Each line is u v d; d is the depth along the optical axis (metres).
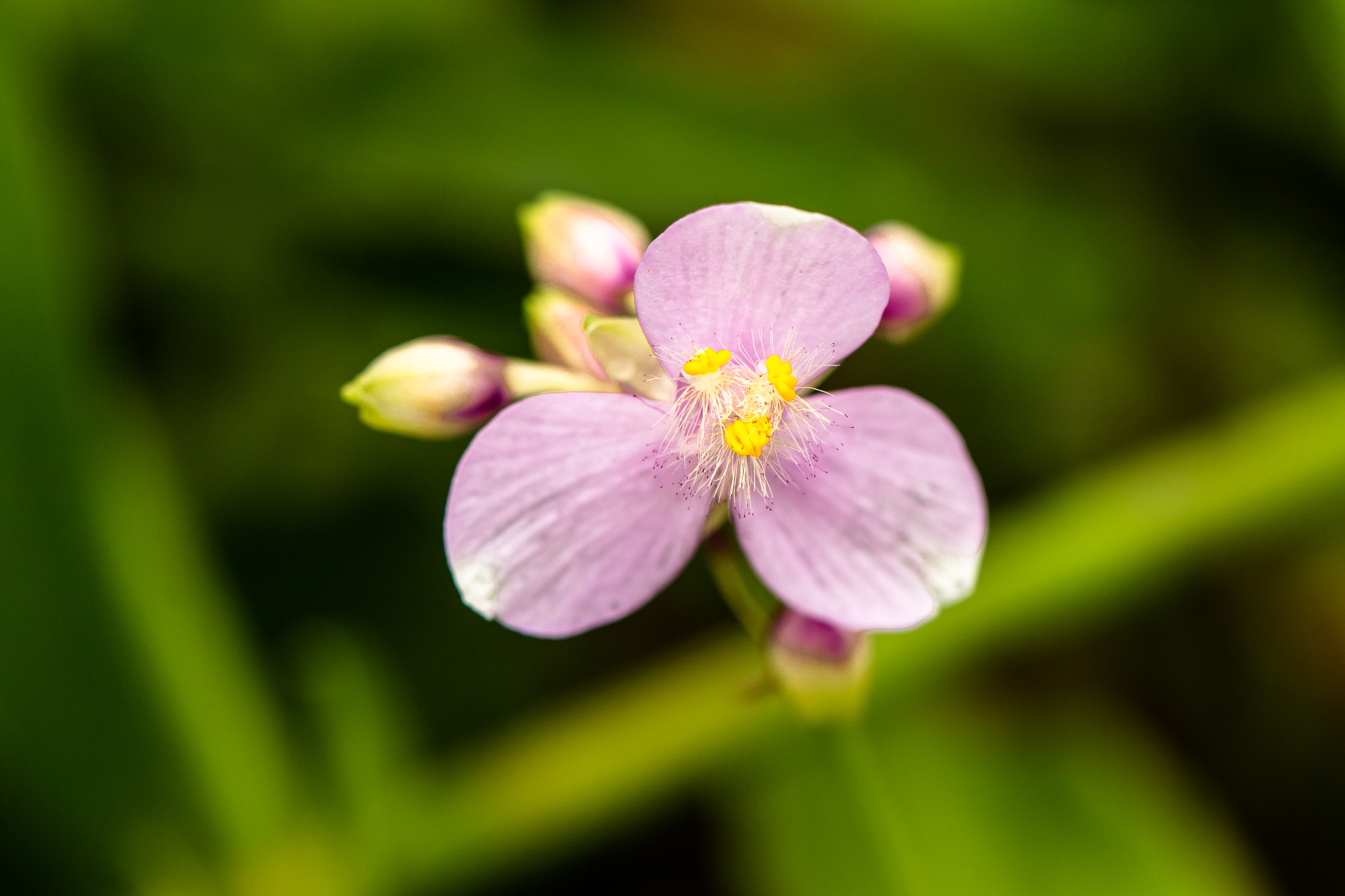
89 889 0.25
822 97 0.27
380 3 0.27
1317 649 0.27
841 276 0.21
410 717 0.26
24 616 0.25
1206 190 0.28
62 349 0.24
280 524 0.26
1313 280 0.28
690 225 0.21
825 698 0.22
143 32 0.26
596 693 0.26
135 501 0.25
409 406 0.22
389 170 0.26
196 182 0.26
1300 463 0.26
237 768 0.25
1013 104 0.28
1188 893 0.25
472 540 0.21
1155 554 0.26
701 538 0.22
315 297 0.26
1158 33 0.27
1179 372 0.27
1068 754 0.26
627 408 0.21
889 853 0.25
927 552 0.22
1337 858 0.26
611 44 0.27
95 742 0.25
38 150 0.24
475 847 0.25
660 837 0.27
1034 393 0.27
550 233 0.22
